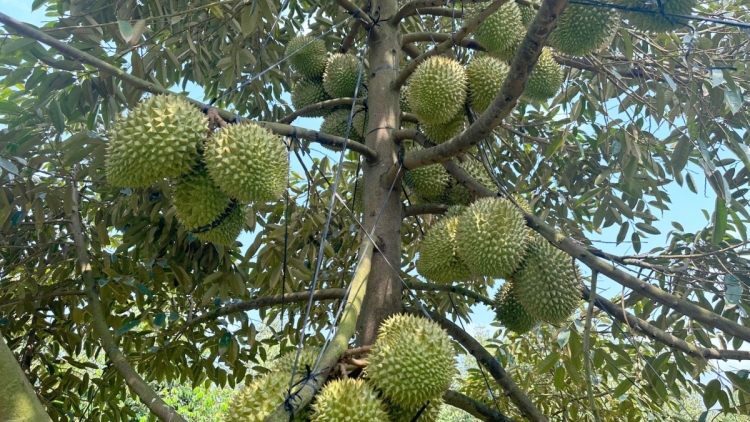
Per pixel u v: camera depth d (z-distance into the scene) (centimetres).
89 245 407
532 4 321
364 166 304
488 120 213
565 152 420
